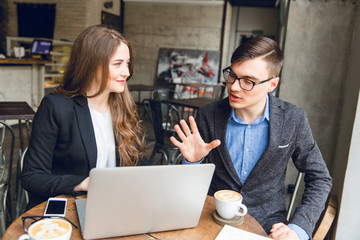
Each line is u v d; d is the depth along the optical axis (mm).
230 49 9461
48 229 823
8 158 3627
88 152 1340
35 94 5855
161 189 904
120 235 949
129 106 1513
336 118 2227
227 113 1422
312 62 2254
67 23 7789
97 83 1348
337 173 1862
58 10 7809
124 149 1461
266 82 1224
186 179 921
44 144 1289
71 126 1324
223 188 1439
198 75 8422
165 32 8641
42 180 1202
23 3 8039
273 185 1410
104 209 875
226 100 1457
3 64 5125
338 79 2211
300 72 2283
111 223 908
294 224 1171
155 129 3086
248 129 1395
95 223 890
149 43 8789
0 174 1727
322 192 1315
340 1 2158
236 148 1422
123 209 895
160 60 8656
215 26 8281
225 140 1415
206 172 940
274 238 1052
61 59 6629
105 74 1292
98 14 8000
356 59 1911
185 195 947
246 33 9281
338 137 2105
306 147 1402
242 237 989
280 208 1430
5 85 5227
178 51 8531
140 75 8953
